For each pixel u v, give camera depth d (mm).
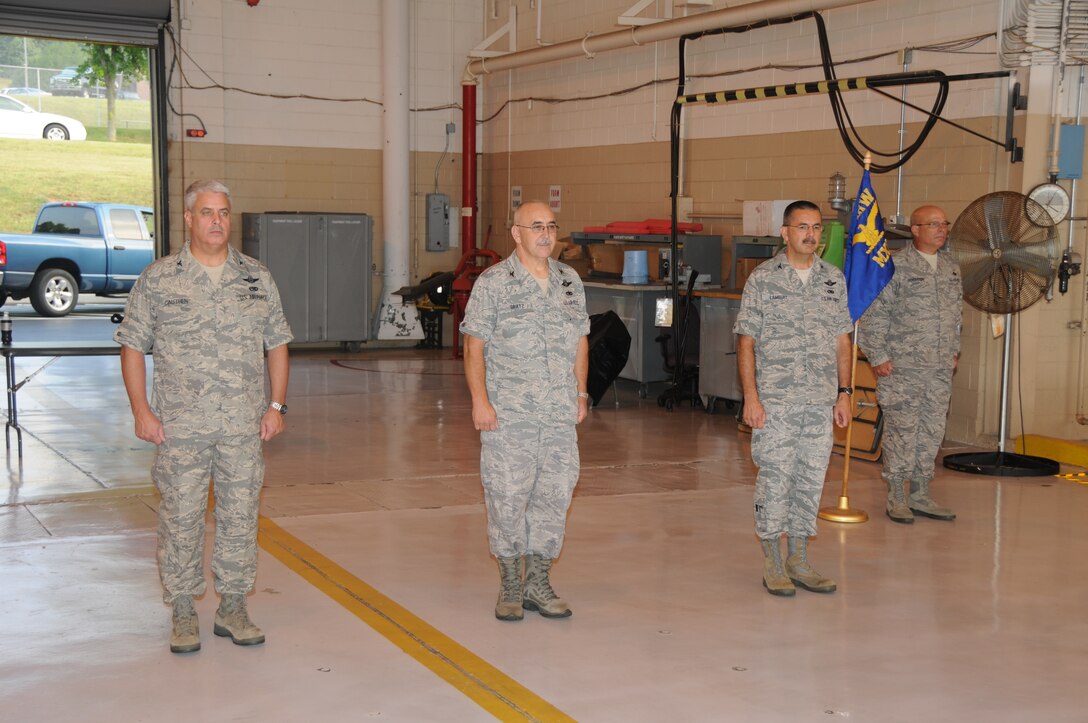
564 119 15188
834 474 8320
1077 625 5016
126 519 6676
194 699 4062
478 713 3963
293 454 8773
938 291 6770
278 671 4340
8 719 3873
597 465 8547
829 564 5930
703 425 10398
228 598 4676
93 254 19812
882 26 10289
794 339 5285
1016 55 8891
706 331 10875
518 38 16125
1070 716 4027
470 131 16641
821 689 4230
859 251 6488
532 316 4805
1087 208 8961
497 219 16938
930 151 9828
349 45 16344
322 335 15758
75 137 36750
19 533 6328
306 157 16250
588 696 4125
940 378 6848
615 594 5375
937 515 6906
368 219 15891
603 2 14188
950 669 4461
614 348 11250
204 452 4473
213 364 4434
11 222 32531
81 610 5031
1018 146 9078
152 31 15102
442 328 16656
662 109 13273
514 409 4805
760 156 11797
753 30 11797
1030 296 7801
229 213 4461
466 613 5059
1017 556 6117
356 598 5254
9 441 9039
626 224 12531
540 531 5008
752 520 6863
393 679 4270
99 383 12492
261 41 15820
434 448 9086
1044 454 8914
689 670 4398
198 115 15445
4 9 14242
